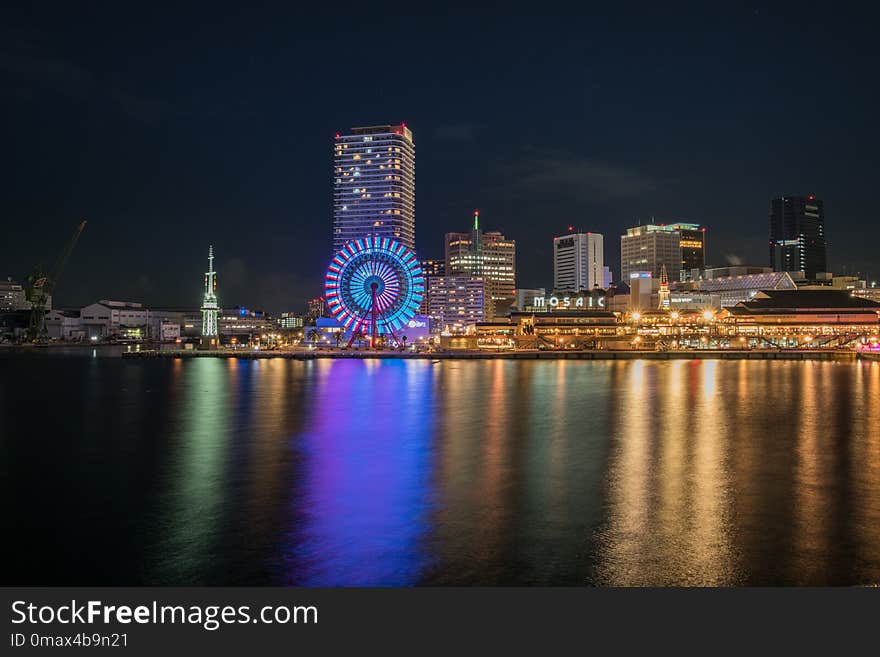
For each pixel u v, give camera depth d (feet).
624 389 304.71
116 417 208.95
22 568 72.59
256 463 131.23
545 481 112.68
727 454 137.69
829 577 67.82
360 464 129.49
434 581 67.82
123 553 76.95
